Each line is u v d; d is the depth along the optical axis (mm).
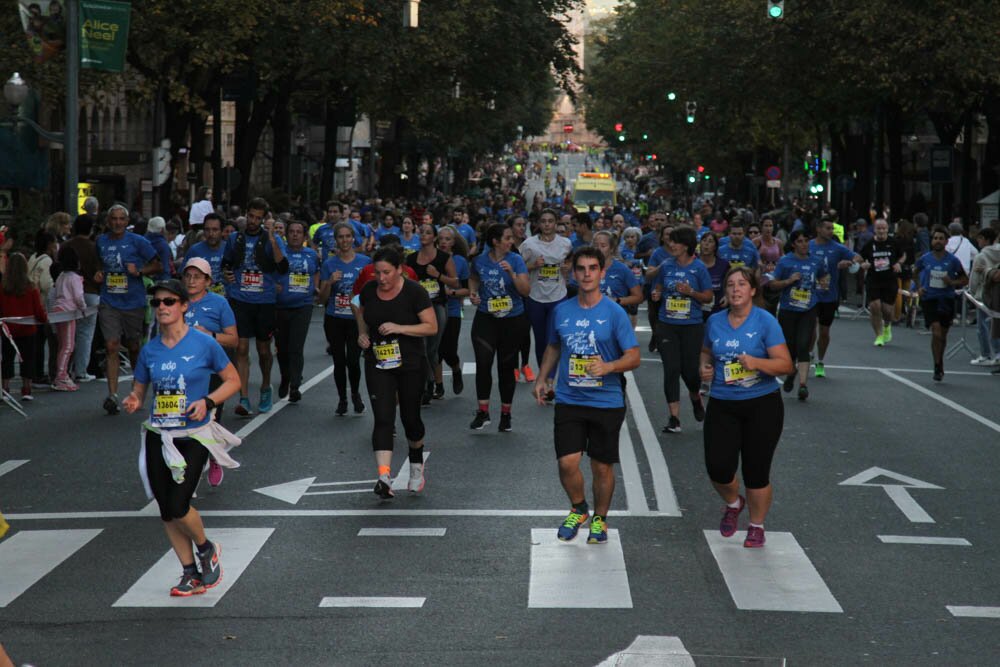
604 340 12219
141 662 8992
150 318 25875
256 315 20156
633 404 21625
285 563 11633
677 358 18812
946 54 47719
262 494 14555
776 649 9312
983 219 47062
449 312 22016
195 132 47219
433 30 51906
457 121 84062
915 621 10078
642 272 28406
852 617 10148
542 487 14945
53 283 23859
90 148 56688
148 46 39031
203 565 10742
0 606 10367
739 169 95500
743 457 12312
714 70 62219
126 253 20703
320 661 8992
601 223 38875
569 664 8922
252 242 20094
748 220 57188
